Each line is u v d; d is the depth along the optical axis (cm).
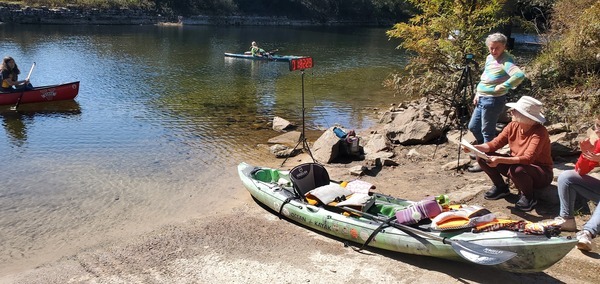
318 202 609
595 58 1058
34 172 834
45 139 1030
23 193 746
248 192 755
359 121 1244
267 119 1242
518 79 642
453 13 1034
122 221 657
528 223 464
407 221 519
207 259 541
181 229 620
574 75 1070
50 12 3962
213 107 1366
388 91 1667
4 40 2734
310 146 994
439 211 518
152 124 1162
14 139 1026
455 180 736
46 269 534
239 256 546
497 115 684
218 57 2516
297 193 638
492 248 454
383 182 753
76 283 502
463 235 481
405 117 1042
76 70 1905
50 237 612
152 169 859
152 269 524
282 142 1031
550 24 1531
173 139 1042
